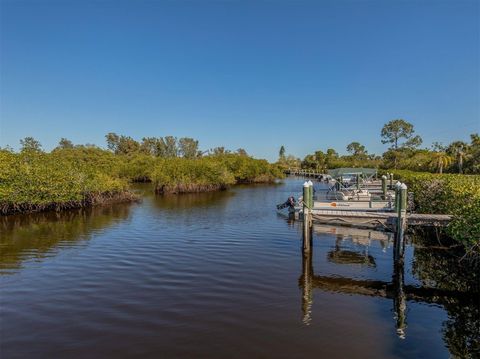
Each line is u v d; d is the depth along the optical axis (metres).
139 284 11.35
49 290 10.82
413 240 18.25
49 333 8.13
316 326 8.59
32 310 9.38
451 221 13.15
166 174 47.66
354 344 7.77
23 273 12.45
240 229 20.95
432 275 12.77
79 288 10.98
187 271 12.74
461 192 14.28
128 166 67.25
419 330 8.51
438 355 7.38
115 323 8.62
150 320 8.78
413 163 60.41
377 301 10.34
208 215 26.69
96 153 76.06
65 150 72.81
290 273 12.79
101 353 7.28
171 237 18.59
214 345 7.60
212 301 10.00
